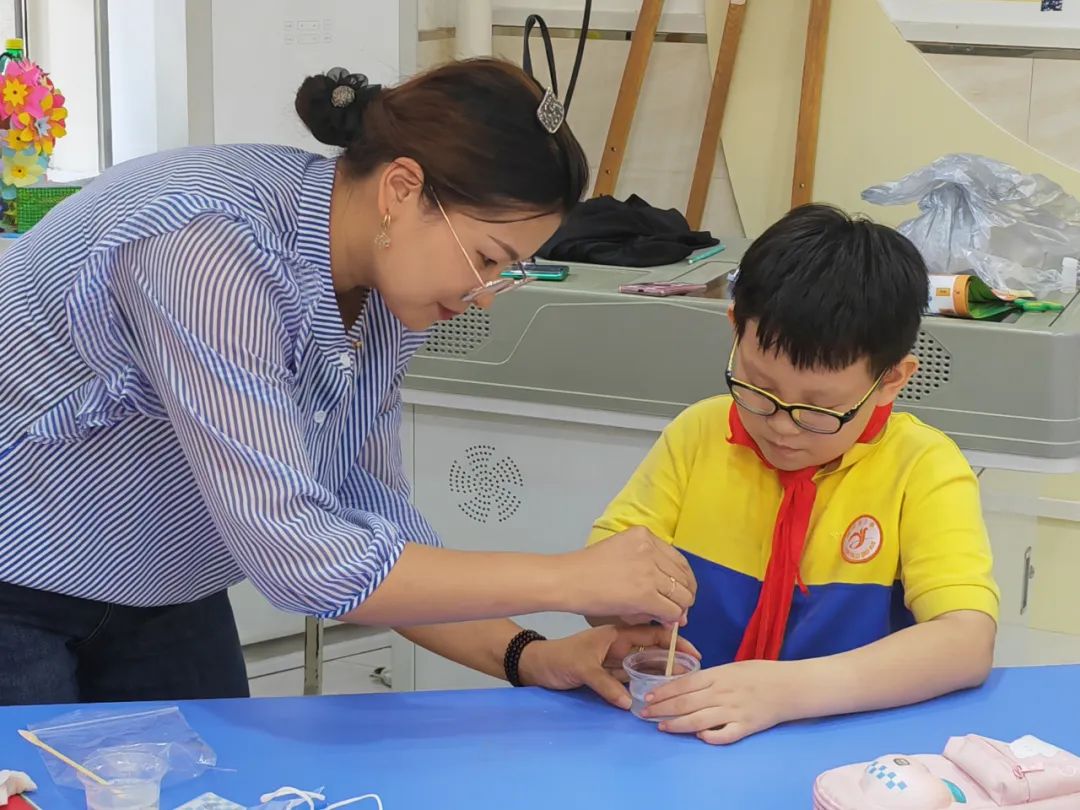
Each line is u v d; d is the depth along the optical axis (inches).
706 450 55.9
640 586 44.1
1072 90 100.2
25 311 45.1
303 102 44.3
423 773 40.1
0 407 46.0
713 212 110.0
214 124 90.9
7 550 47.0
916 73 101.5
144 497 47.7
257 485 40.1
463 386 75.1
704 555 55.4
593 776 40.1
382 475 52.5
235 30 90.1
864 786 36.1
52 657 49.4
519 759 41.2
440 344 75.2
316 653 77.1
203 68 89.4
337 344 45.8
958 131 101.7
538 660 48.7
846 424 48.6
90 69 104.7
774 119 105.8
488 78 41.9
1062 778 36.2
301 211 43.6
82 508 47.1
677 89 109.6
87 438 46.0
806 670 44.6
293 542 40.2
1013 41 100.4
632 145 111.7
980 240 75.7
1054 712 45.1
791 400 48.4
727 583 54.9
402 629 52.6
